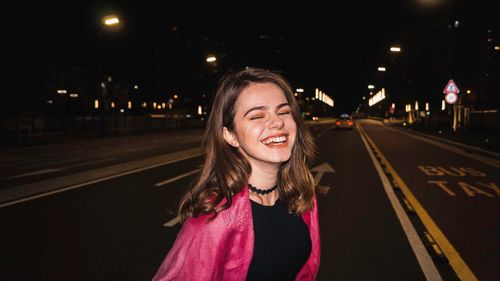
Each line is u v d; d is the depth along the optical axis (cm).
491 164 1363
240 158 146
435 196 845
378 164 1410
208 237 128
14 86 2783
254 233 141
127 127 3759
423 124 4544
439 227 616
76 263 478
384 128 5081
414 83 5494
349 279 429
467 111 3127
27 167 1348
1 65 2759
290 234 150
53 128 3672
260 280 141
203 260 127
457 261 474
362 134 3631
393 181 1041
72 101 5266
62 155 1766
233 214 133
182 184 994
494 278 425
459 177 1092
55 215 697
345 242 550
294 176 167
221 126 148
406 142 2523
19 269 460
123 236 579
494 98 4538
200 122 6041
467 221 648
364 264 470
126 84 5797
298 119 170
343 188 951
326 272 449
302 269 159
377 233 589
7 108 2809
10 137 2858
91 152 1911
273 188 154
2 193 884
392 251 512
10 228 619
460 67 3853
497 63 5659
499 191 890
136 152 1894
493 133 2933
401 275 437
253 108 141
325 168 1313
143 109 9206
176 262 128
